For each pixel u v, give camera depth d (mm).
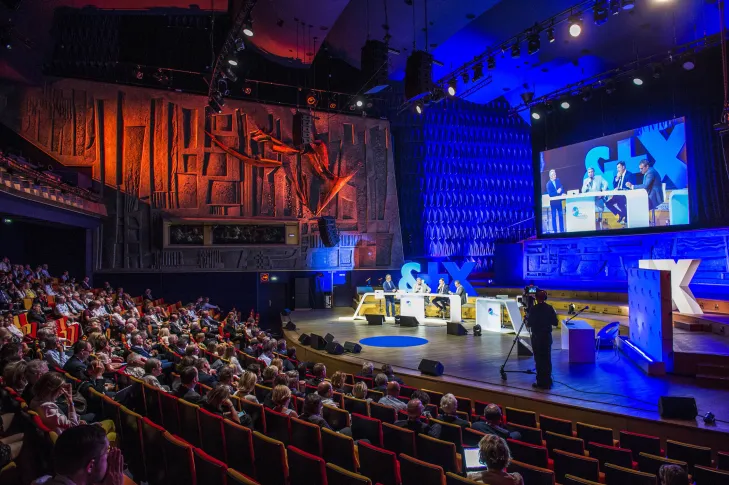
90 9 17000
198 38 22000
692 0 14352
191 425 5566
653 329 10289
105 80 21000
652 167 18016
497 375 10086
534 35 14422
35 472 3811
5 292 13602
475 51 19812
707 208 16703
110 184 20906
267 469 4566
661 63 15766
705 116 16703
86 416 5844
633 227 18562
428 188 25031
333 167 23984
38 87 20047
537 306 9133
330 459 5078
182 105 21750
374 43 13492
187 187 21766
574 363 11094
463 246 25281
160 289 21531
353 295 24016
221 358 9859
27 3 15000
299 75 23641
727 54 15938
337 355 12430
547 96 20016
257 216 22625
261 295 23047
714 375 9258
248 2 12188
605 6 12438
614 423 7473
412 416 5832
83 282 18812
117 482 2352
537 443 6332
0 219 18438
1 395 4883
